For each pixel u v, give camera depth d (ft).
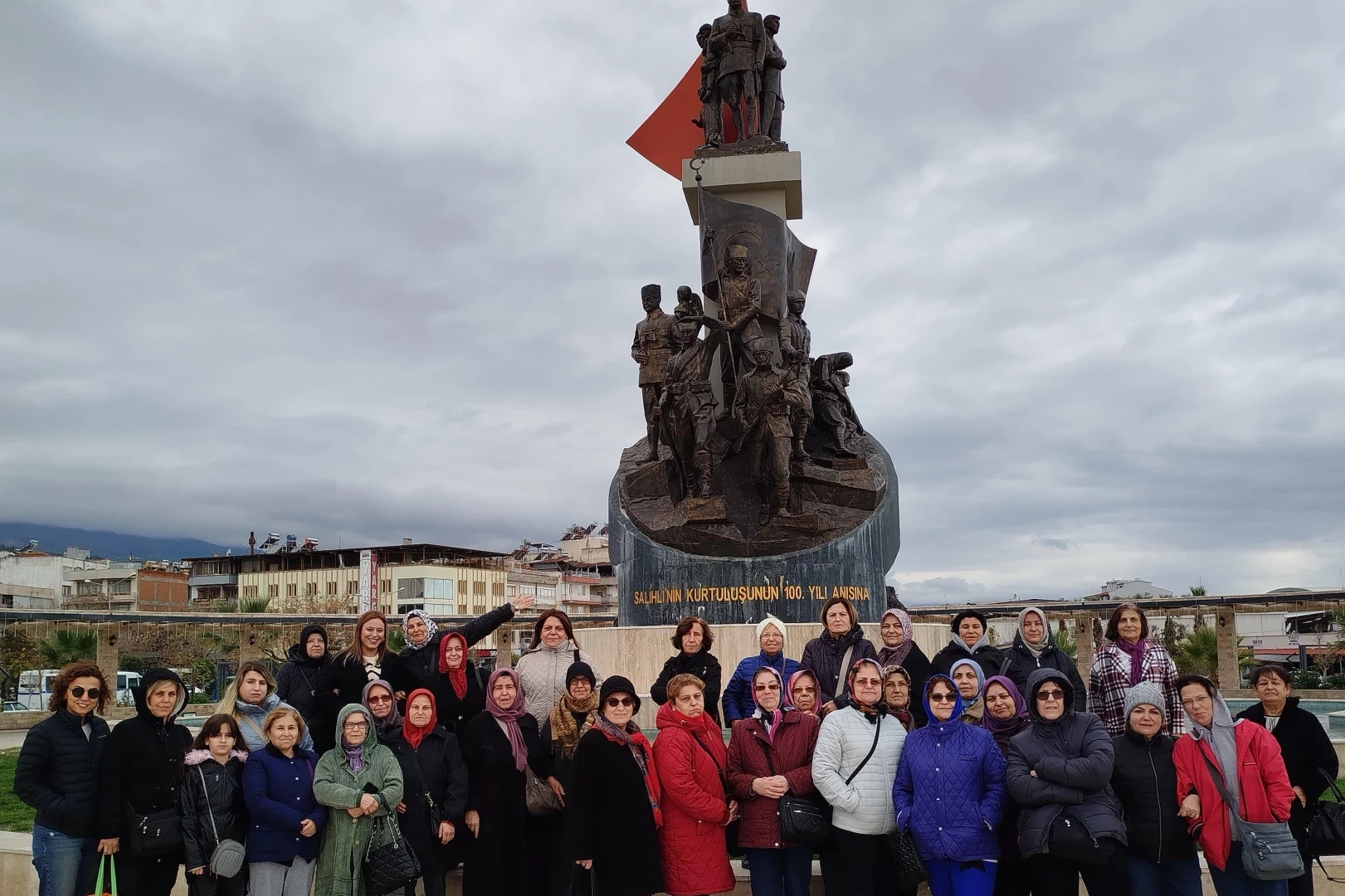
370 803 17.01
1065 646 99.81
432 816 18.86
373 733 17.93
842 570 34.78
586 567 231.91
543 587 212.23
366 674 21.13
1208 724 17.03
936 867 16.57
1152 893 16.83
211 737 17.57
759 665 21.59
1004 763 16.93
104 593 195.52
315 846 17.57
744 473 36.65
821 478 36.52
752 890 18.65
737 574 35.01
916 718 21.42
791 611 34.65
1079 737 16.69
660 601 35.55
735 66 42.91
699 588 35.17
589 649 34.37
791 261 41.70
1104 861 15.76
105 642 96.63
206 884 17.26
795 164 41.29
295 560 198.59
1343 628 106.83
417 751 18.93
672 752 16.85
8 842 23.94
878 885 17.90
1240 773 16.78
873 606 35.22
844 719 17.43
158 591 197.57
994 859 16.48
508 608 23.45
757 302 37.37
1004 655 21.40
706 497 35.91
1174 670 19.71
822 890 20.49
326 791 17.07
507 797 18.92
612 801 16.87
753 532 35.65
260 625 115.14
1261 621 142.00
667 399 36.65
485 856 18.62
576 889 18.25
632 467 39.83
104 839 17.15
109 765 17.26
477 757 19.02
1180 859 16.79
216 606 155.12
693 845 16.84
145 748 17.46
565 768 19.12
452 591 188.34
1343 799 18.13
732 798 17.92
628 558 36.81
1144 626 19.97
